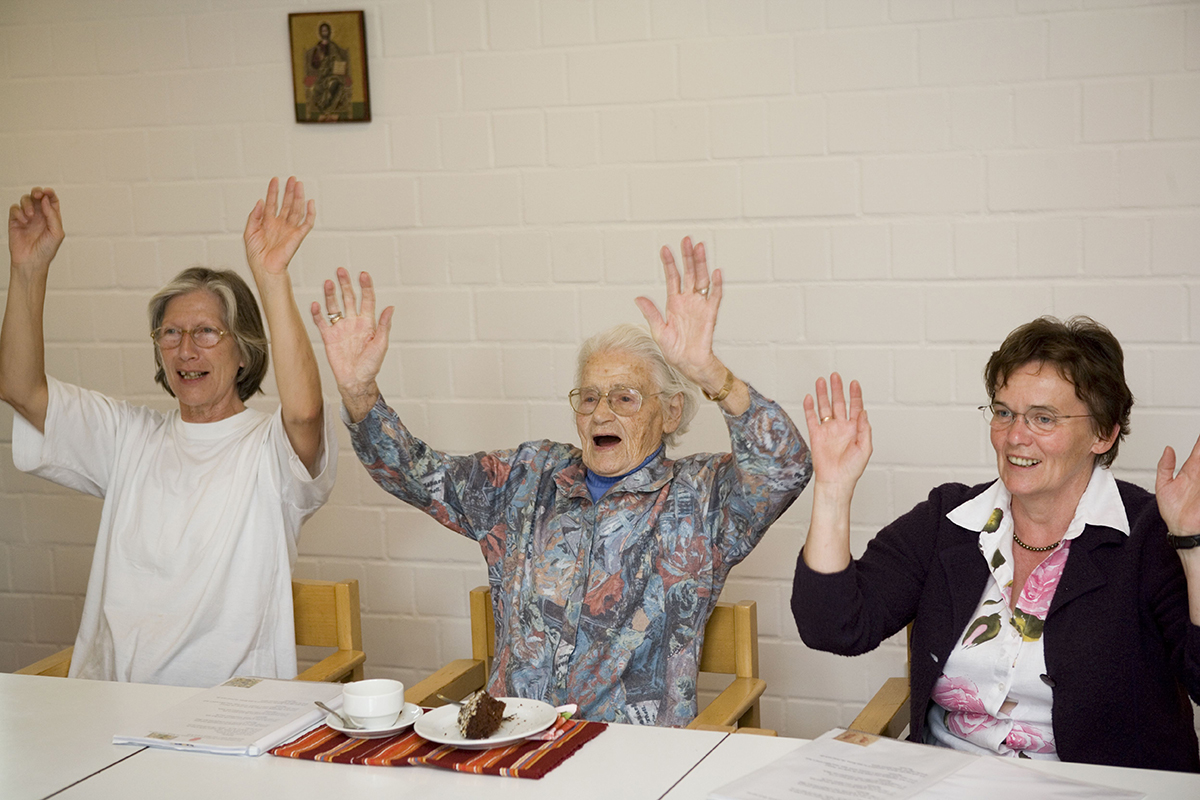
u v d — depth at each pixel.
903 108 2.67
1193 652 1.60
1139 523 1.74
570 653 2.02
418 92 2.93
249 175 3.04
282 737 1.59
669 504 2.06
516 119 2.88
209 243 3.09
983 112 2.63
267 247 2.22
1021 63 2.60
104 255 3.15
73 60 3.11
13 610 3.29
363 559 3.09
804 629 1.81
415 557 3.06
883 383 2.75
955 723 1.83
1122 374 1.77
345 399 2.10
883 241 2.71
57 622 3.26
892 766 1.45
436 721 1.62
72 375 3.20
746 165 2.77
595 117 2.84
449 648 3.06
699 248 1.83
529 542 2.13
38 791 1.44
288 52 2.99
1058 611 1.74
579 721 1.63
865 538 2.80
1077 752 1.70
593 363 2.13
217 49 3.02
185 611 2.24
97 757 1.55
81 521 3.22
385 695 1.60
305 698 1.74
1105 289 2.61
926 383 2.72
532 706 1.66
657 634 2.01
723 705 1.90
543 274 2.91
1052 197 2.62
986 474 2.71
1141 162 2.56
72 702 1.77
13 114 3.16
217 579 2.24
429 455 2.21
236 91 3.03
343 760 1.51
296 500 2.32
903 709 1.99
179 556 2.27
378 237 2.99
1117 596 1.72
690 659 2.00
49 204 2.38
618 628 2.01
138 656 2.23
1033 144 2.61
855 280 2.74
